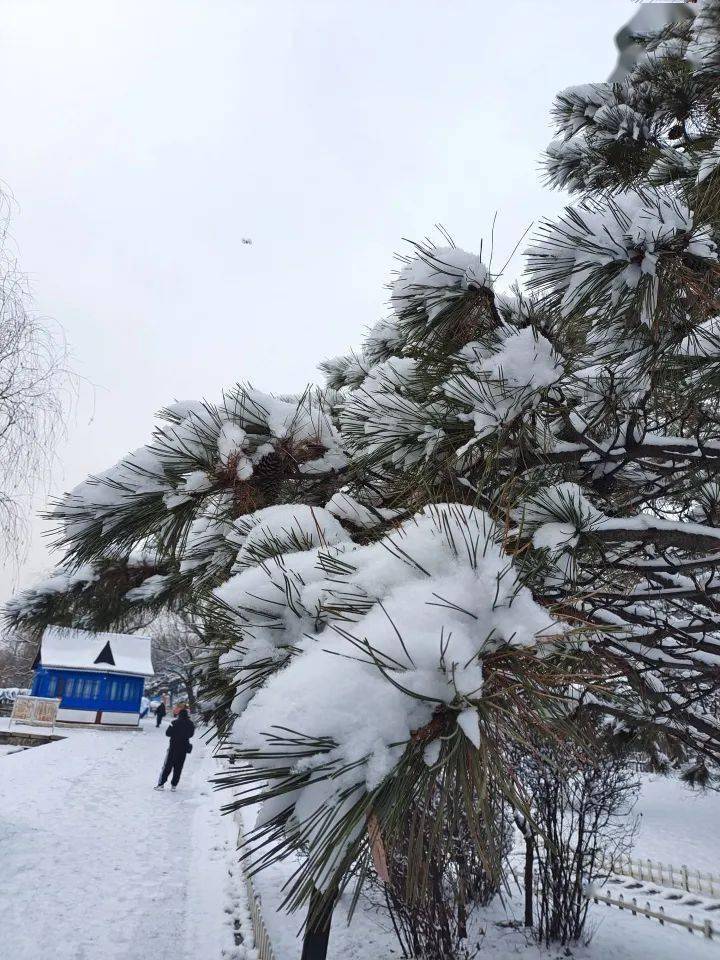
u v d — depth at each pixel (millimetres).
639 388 1878
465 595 857
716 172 1688
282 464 1780
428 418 1674
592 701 2154
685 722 2420
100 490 1656
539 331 1607
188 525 1746
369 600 918
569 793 5977
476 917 6125
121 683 27891
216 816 9625
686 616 2635
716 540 1667
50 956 4402
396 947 4902
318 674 771
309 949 2260
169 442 1685
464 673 762
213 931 5160
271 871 6926
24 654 29672
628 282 1411
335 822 680
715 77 2826
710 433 2035
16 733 20266
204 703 1198
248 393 1785
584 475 2033
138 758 16500
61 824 8141
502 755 736
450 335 1679
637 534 1659
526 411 1523
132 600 2602
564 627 920
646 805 13844
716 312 1581
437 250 1614
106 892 5828
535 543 1475
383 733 715
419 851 662
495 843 670
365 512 1573
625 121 3541
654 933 6465
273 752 713
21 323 7309
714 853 10219
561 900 6250
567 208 1380
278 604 987
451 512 1008
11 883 5742
